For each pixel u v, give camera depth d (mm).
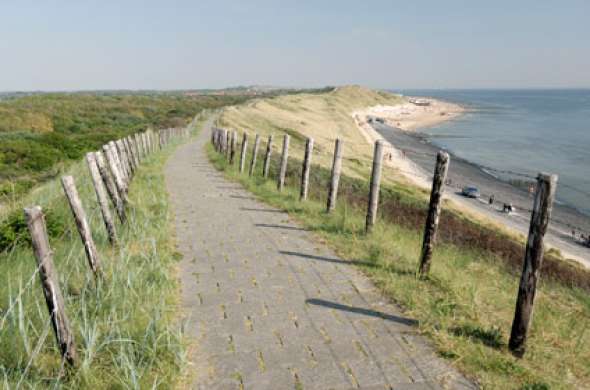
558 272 11312
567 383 3801
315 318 4750
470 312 4930
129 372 3531
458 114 174000
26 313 4102
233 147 17281
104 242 6633
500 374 3852
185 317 4688
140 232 7047
